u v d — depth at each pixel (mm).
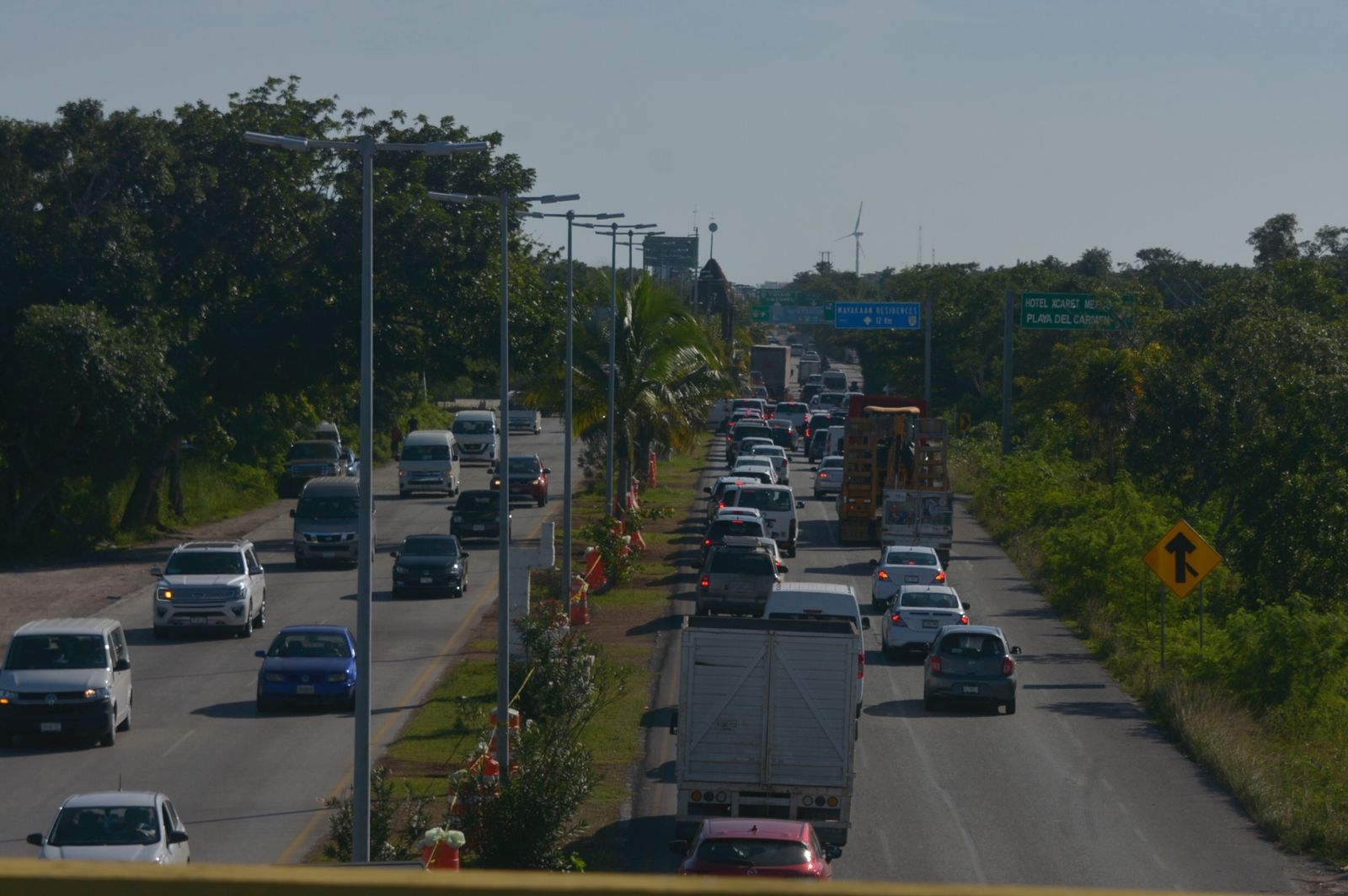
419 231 125375
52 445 112062
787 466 171875
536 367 131875
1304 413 95188
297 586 103688
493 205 128500
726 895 6695
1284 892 40812
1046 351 197875
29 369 104062
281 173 123938
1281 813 47781
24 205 112062
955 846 45531
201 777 53531
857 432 122812
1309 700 67812
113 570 108750
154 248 118812
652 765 55562
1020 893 7133
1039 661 79625
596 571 100250
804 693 44812
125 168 114688
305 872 7016
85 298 109875
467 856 41000
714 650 45000
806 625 45531
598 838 45938
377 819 41906
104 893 7016
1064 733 63000
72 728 57594
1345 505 87562
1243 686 69062
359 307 125938
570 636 62906
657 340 129500
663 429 135625
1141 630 83938
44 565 110625
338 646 67312
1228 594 96438
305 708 66188
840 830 44594
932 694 66375
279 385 130875
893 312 186750
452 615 91688
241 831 46188
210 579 84438
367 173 40312
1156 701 68438
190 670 75375
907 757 58125
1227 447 117812
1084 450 157875
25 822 47375
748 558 83875
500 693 50094
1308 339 120625
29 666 59000
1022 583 105438
